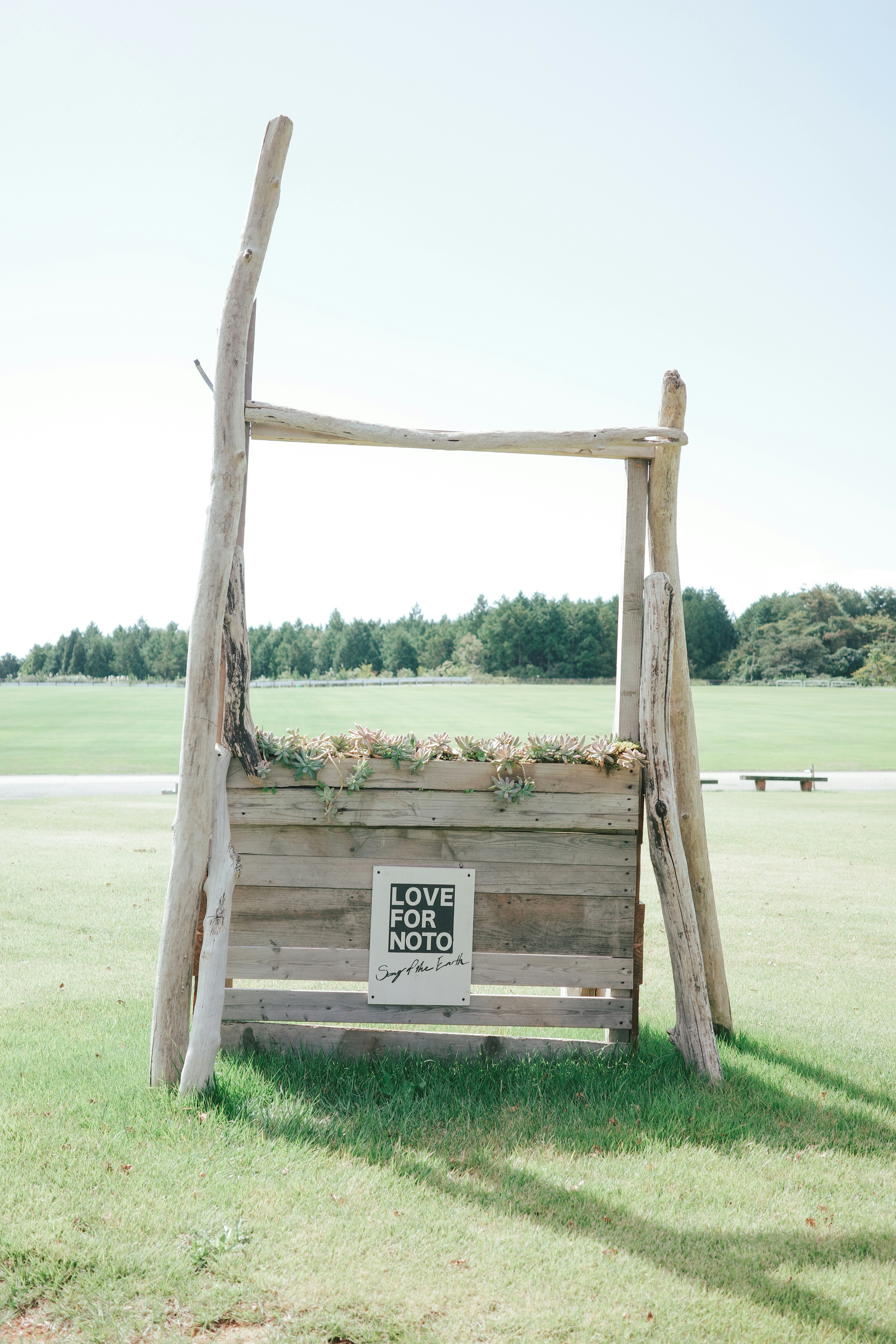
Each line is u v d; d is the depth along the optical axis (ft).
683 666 17.72
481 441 16.44
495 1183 11.60
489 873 16.21
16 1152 11.84
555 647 302.66
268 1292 9.13
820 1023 19.27
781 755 110.73
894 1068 16.51
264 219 14.87
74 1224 10.19
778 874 37.37
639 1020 17.44
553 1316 8.93
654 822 15.90
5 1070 14.85
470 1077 15.08
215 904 14.34
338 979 15.90
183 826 14.44
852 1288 9.66
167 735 130.82
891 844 45.42
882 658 321.32
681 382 16.79
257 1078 14.35
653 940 28.30
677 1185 11.76
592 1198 11.31
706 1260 10.09
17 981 20.85
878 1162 12.71
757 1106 14.46
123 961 22.75
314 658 376.68
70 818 51.34
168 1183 11.14
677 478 17.10
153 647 403.54
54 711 184.14
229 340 14.79
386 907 15.92
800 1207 11.39
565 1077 15.11
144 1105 13.29
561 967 16.22
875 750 116.88
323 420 15.72
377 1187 11.28
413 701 195.62
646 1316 9.04
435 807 16.06
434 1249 9.99
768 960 24.53
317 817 15.84
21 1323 8.65
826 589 373.20
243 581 15.26
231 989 15.76
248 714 15.39
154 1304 8.90
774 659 335.26
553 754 16.37
